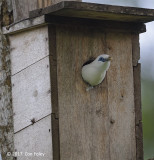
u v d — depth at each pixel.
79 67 8.16
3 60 8.78
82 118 8.17
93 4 7.49
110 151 8.44
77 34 8.15
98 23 8.26
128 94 8.66
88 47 8.27
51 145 7.86
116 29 8.48
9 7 8.85
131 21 8.52
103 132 8.38
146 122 11.90
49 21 7.77
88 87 8.24
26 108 8.35
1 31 8.82
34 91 8.19
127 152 8.59
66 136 8.00
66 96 8.02
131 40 8.74
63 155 7.96
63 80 7.99
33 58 8.20
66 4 7.30
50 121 7.87
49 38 7.88
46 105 7.95
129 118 8.64
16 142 8.59
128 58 8.70
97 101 8.34
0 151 8.88
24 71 8.39
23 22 8.18
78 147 8.12
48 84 7.91
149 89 12.20
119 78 8.59
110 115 8.46
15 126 8.59
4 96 8.79
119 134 8.53
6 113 8.76
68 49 8.05
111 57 8.29
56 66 7.93
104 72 8.05
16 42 8.58
